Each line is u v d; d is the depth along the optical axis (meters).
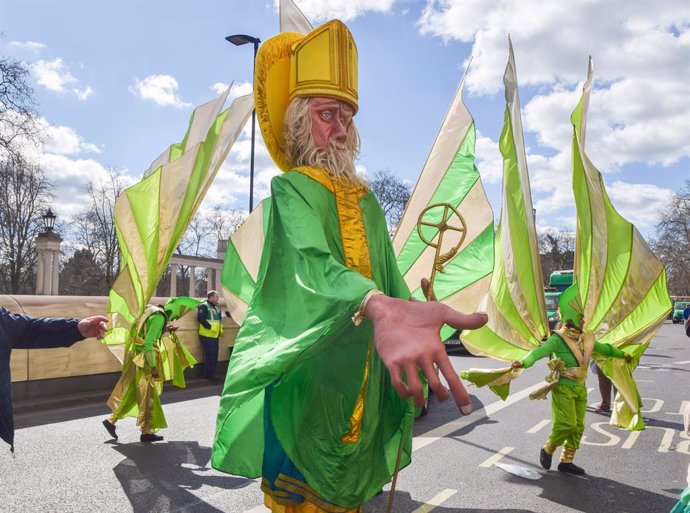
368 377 2.49
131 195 4.78
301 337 2.01
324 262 2.09
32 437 7.53
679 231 70.50
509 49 4.69
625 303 6.05
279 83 2.86
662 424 8.44
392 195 46.62
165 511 4.82
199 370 13.72
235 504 5.01
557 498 5.20
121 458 6.47
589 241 6.03
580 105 5.39
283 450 2.52
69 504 4.96
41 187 35.19
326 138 2.62
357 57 2.78
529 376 13.45
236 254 3.77
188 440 7.36
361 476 2.51
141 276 4.95
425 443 7.19
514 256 5.40
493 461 6.39
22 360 9.89
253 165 20.25
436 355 1.53
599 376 9.34
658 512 4.88
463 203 3.76
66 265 46.97
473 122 4.02
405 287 2.80
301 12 3.49
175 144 5.45
